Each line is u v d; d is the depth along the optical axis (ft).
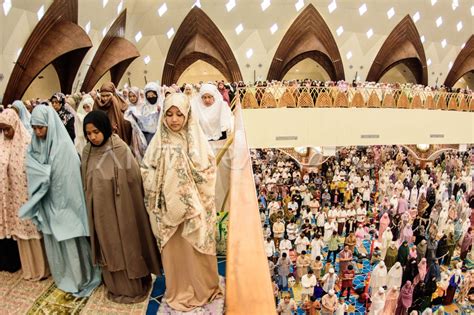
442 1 54.60
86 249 7.02
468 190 38.47
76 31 41.57
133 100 13.76
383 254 26.14
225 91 20.65
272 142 33.58
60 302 6.64
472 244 27.20
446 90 40.16
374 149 55.06
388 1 53.78
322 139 34.24
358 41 57.98
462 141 40.37
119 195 6.12
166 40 55.52
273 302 2.80
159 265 6.76
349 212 29.94
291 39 55.62
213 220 6.44
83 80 50.08
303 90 33.88
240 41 56.18
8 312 6.36
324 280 20.59
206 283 6.45
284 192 36.19
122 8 49.78
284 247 25.27
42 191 6.47
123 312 6.30
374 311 18.93
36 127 6.45
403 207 31.48
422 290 21.57
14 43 36.91
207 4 52.90
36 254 7.33
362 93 35.06
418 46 58.80
